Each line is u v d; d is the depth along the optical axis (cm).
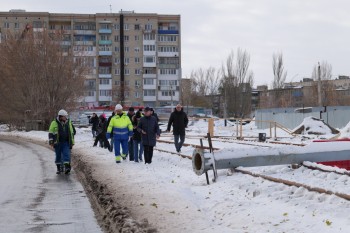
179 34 10262
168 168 1470
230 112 8394
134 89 10131
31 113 5378
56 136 1505
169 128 1895
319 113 4275
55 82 5256
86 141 3281
